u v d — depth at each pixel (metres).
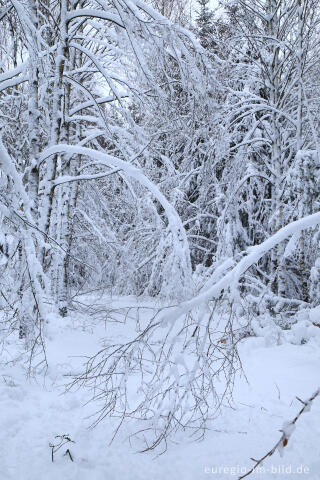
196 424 5.27
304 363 7.41
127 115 9.72
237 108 12.78
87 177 8.84
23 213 5.63
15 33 7.18
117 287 14.81
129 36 7.61
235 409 5.57
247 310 4.37
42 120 11.50
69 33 9.62
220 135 11.58
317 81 13.31
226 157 13.26
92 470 4.16
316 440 4.78
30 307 5.61
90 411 5.70
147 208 10.40
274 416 5.49
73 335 9.81
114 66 12.01
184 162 14.06
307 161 9.21
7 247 5.48
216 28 13.21
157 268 13.34
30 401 5.95
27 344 5.79
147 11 7.90
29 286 5.57
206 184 13.15
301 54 11.52
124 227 16.03
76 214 14.89
